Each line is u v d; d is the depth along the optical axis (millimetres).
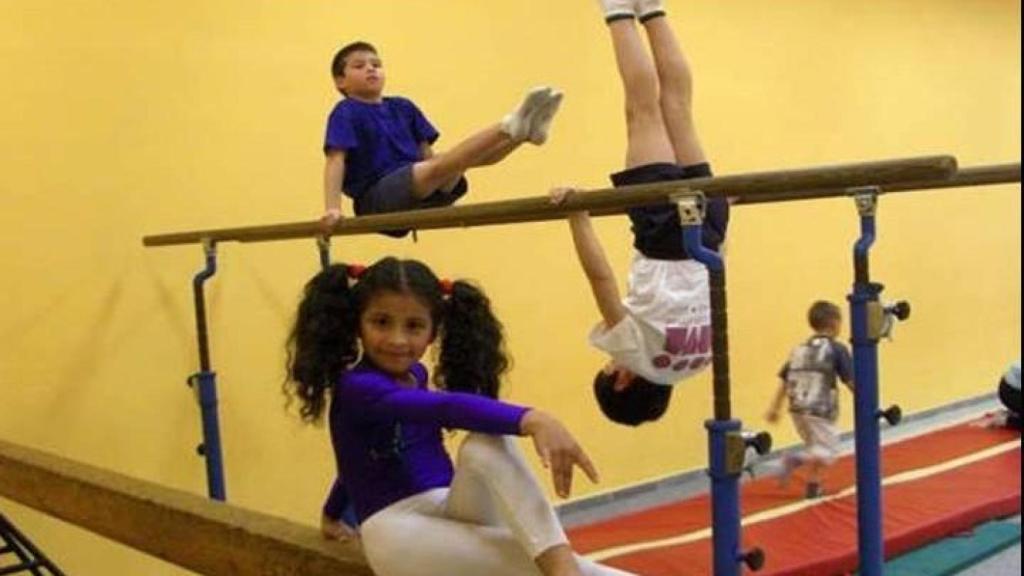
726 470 1588
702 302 2422
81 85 3402
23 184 3301
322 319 1711
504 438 1488
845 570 3545
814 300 5660
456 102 4258
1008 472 4625
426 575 1528
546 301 4508
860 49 5895
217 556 2133
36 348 3330
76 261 3398
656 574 3492
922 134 6320
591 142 4668
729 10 5195
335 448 1679
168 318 3588
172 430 3604
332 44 3930
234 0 3697
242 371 3727
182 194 3596
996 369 6914
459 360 1716
